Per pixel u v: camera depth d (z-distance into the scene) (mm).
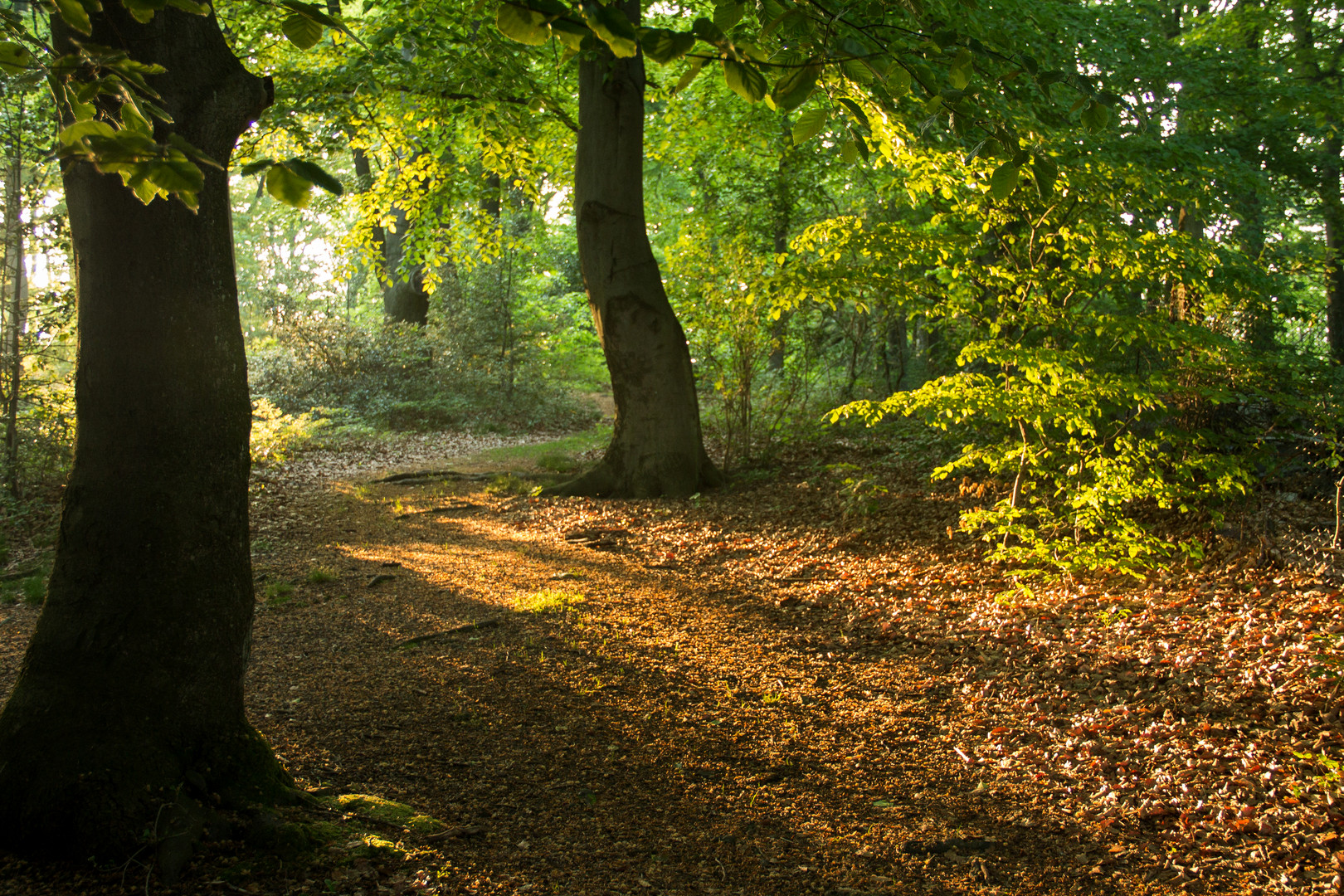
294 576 7074
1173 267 6199
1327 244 12367
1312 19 11766
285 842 2799
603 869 2988
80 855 2627
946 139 6246
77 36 2607
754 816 3424
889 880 2979
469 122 10641
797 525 8570
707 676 4879
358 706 4316
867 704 4504
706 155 15570
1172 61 9469
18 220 8867
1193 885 2871
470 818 3281
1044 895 2883
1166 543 5914
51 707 2756
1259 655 4406
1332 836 2959
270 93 3000
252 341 21141
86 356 2836
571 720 4246
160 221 2797
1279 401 5777
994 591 6176
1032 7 8508
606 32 1480
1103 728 4016
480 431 18969
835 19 2080
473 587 6723
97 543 2836
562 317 23906
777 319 11375
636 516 9445
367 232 12812
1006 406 5934
